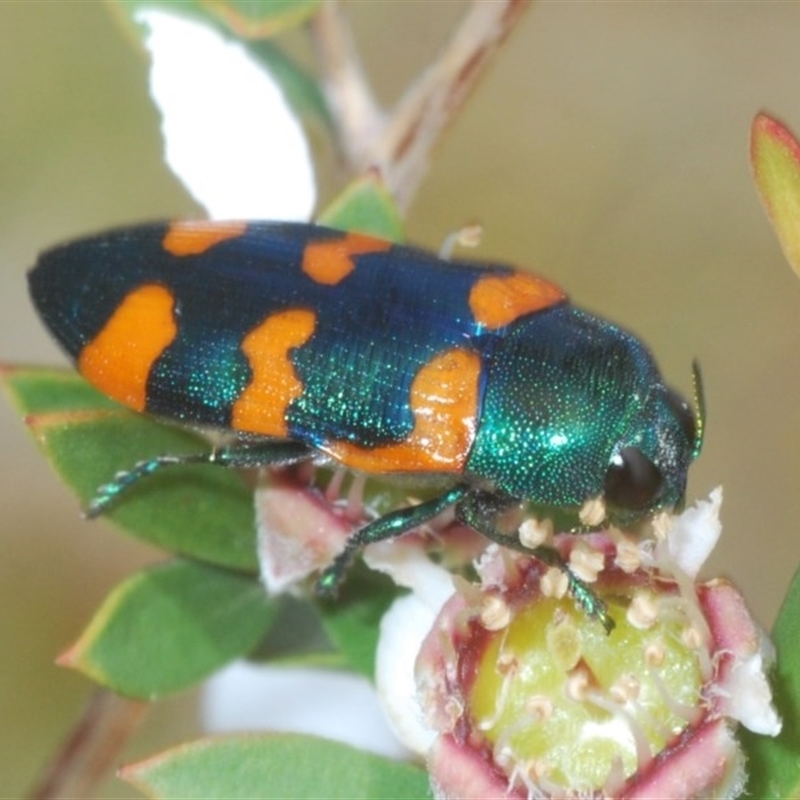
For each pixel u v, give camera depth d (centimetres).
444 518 8
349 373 8
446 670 8
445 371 8
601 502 8
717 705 8
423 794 8
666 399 8
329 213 9
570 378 8
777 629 8
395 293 8
